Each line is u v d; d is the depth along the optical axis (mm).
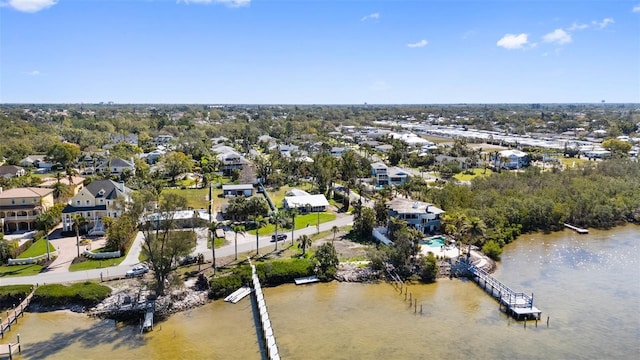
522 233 114875
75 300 71375
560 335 65188
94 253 87438
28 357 58719
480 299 76812
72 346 61469
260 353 60219
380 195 132750
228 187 147000
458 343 62781
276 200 139750
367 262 89125
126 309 69938
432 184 155375
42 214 94688
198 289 76875
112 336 64188
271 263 84062
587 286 81938
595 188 133750
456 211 107562
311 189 154875
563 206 121312
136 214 78625
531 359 59094
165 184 160375
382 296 77750
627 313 71938
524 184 140500
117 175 159875
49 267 82750
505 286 77938
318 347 61500
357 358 58906
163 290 74375
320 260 85312
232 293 76875
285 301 75625
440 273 86250
